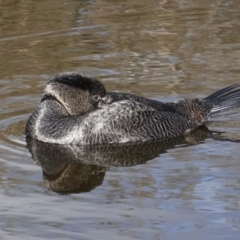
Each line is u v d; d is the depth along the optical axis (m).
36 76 18.44
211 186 12.56
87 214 11.62
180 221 11.34
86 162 13.88
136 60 19.39
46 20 22.20
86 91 15.10
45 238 10.89
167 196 12.22
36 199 12.20
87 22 22.11
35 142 14.75
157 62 19.22
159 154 14.25
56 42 20.73
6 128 15.45
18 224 11.32
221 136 15.17
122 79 18.16
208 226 11.16
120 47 20.33
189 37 21.00
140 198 12.17
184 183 12.72
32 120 15.05
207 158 13.91
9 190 12.55
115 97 15.31
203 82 17.88
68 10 22.94
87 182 12.94
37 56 19.78
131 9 23.19
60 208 11.85
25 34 21.28
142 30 21.55
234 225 11.19
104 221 11.38
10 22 22.02
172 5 23.59
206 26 21.78
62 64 19.20
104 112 14.80
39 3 23.44
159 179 12.95
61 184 12.84
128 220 11.39
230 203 11.89
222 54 19.69
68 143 14.63
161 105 15.49
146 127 14.92
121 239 10.83
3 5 23.14
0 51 20.17
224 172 13.17
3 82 18.06
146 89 17.52
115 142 14.73
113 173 13.31
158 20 22.30
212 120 15.98
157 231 11.04
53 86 15.16
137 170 13.43
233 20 22.20
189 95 17.11
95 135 14.66
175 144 14.80
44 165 13.67
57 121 14.88
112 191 12.49
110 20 22.30
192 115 15.82
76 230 11.10
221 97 16.58
